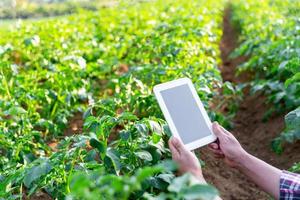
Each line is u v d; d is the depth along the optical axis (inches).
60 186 73.2
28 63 163.0
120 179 41.2
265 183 63.2
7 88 116.6
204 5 346.6
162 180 70.2
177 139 61.8
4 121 111.5
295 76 101.2
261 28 221.6
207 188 40.3
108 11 338.3
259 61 155.8
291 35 167.0
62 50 168.4
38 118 118.8
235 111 144.9
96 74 158.1
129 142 77.7
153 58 159.6
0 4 352.2
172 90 65.4
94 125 74.9
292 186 61.4
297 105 120.9
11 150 96.4
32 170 67.9
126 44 182.1
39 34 197.5
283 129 126.1
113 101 105.7
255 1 358.3
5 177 76.9
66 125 124.1
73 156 73.2
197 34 165.6
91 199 44.8
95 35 213.6
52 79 134.2
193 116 65.1
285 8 298.0
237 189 101.2
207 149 114.0
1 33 235.8
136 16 279.9
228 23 388.5
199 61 142.8
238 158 64.4
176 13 271.6
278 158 115.1
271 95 139.6
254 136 131.3
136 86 126.0
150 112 104.3
